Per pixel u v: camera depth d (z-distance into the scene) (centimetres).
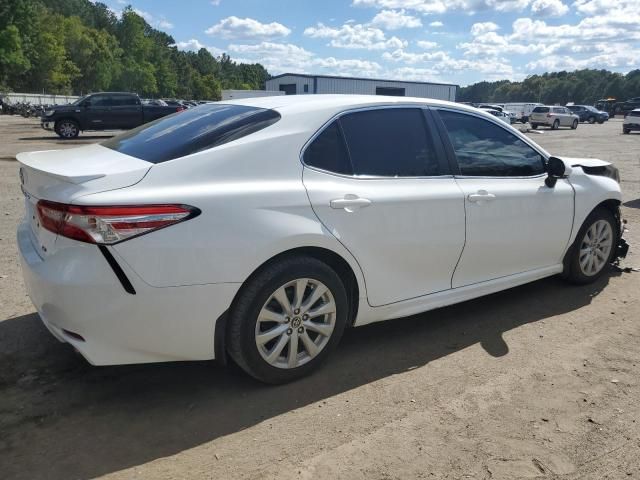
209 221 277
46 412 292
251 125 319
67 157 329
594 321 423
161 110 2333
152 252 264
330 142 333
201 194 278
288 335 313
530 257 436
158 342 278
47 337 374
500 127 421
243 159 300
